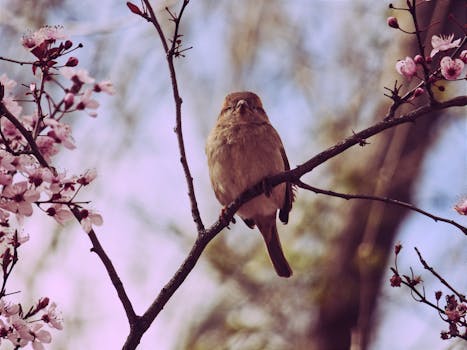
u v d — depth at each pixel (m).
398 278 6.69
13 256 6.21
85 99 6.62
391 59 12.66
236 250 13.33
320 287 12.78
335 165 13.13
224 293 13.16
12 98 6.73
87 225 6.38
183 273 6.91
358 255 12.16
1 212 6.37
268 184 7.69
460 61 6.63
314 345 12.80
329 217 13.01
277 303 13.11
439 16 11.66
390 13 12.58
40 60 6.43
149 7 7.13
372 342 12.35
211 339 12.91
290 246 12.98
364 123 13.02
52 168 6.33
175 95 7.34
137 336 6.58
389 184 12.52
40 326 6.33
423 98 12.34
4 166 6.11
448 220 6.66
